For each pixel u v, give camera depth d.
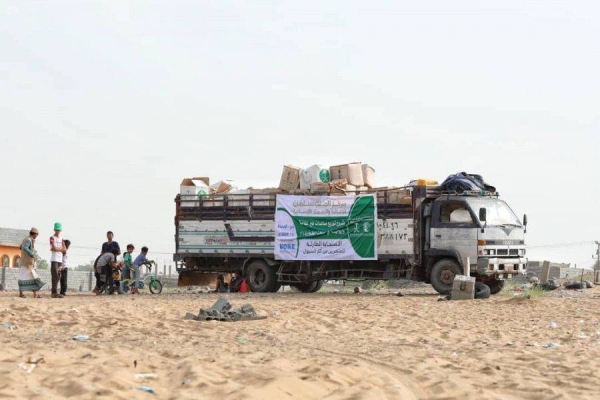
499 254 25.67
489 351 10.98
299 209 28.59
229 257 29.58
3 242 57.16
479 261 25.31
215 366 8.43
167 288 37.44
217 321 14.86
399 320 15.98
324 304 20.55
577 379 8.59
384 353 10.66
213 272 30.25
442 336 13.15
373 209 27.48
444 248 25.83
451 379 8.32
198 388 7.23
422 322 15.66
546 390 7.87
